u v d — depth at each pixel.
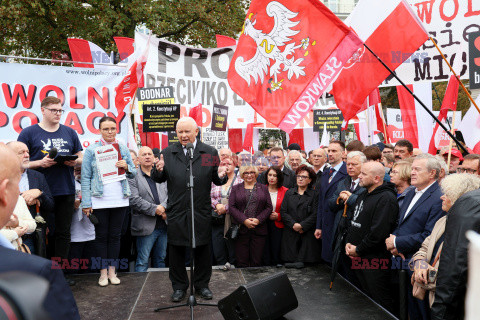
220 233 5.65
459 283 2.13
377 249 4.07
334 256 4.52
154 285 4.69
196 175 4.20
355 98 4.88
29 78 5.37
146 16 14.76
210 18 15.77
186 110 6.79
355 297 4.34
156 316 3.86
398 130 8.88
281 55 4.39
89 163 4.45
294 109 4.38
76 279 4.87
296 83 4.37
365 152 5.00
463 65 5.76
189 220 3.86
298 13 4.31
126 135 5.79
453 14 5.78
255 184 5.39
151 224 5.35
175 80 6.75
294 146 8.22
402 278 3.52
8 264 0.90
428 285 3.08
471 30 5.68
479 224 2.11
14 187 1.11
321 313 3.93
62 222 4.48
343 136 9.30
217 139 6.84
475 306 0.34
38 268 0.91
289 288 3.74
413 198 3.83
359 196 4.32
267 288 3.56
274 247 5.61
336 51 4.22
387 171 5.15
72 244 4.92
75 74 5.59
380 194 4.05
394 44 4.68
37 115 5.40
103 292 4.47
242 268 5.33
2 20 13.53
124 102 5.78
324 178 5.24
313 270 5.28
